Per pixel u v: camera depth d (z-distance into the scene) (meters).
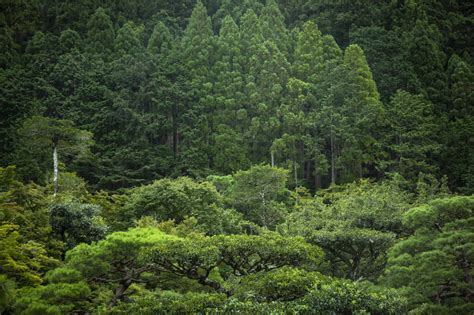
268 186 46.41
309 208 30.39
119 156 61.72
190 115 67.31
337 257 27.31
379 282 23.91
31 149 49.72
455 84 71.38
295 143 64.56
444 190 37.09
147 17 103.31
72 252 18.89
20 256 17.58
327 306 15.31
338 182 61.53
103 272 18.64
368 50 79.88
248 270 19.02
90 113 69.12
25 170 46.34
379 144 57.72
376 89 68.06
